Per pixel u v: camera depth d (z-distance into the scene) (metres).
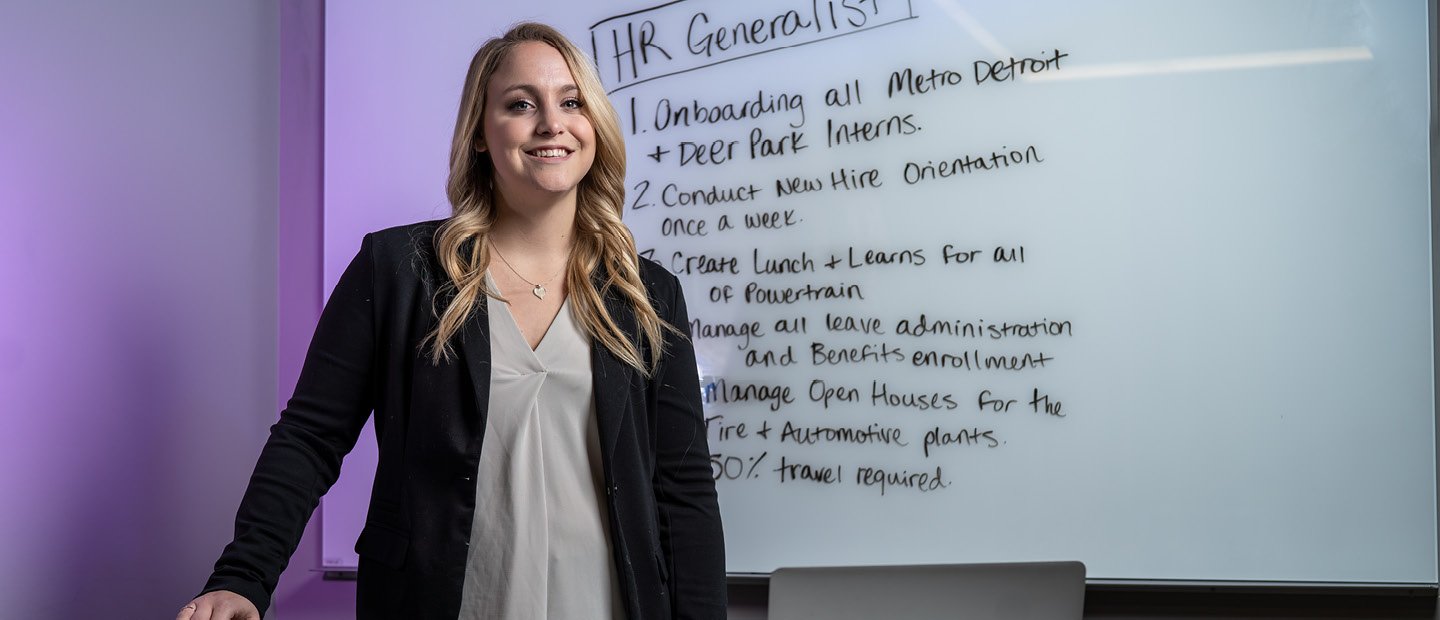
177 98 1.60
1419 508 1.59
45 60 1.34
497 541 1.13
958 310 1.69
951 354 1.69
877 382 1.70
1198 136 1.64
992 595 1.55
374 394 1.20
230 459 1.74
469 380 1.15
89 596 1.42
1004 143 1.68
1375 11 1.61
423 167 1.81
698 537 1.27
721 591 1.27
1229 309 1.63
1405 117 1.60
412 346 1.17
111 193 1.46
